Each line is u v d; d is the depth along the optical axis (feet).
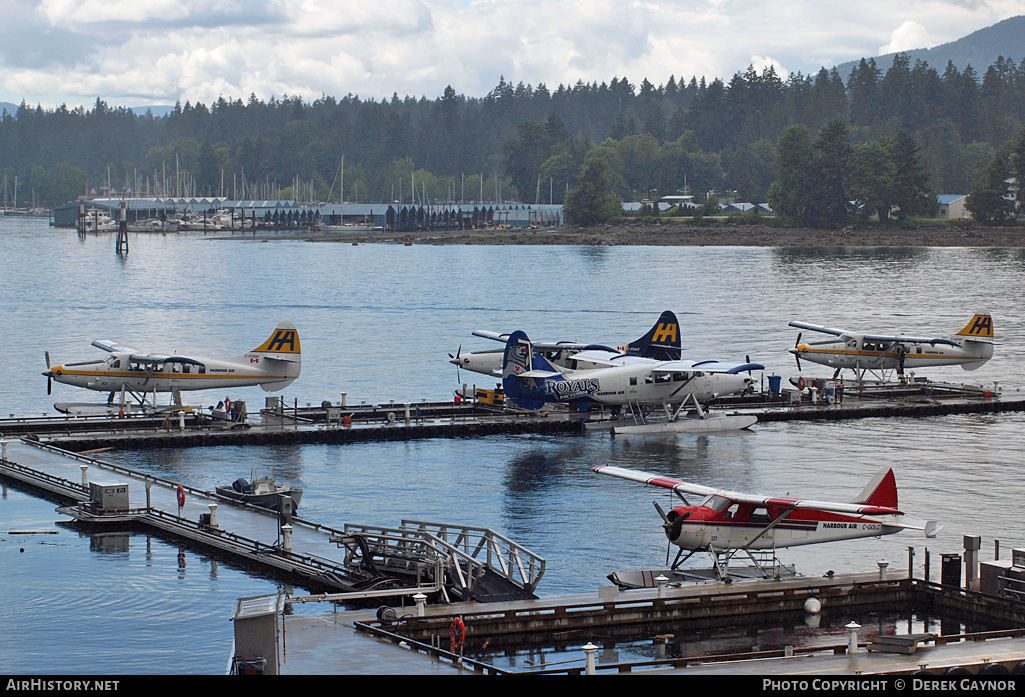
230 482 175.94
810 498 167.12
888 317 416.87
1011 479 180.45
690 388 226.38
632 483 178.19
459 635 102.63
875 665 93.71
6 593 122.72
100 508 150.30
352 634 102.37
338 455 199.41
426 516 157.89
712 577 124.16
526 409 227.61
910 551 123.34
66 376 214.90
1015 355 335.67
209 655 106.11
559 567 134.82
